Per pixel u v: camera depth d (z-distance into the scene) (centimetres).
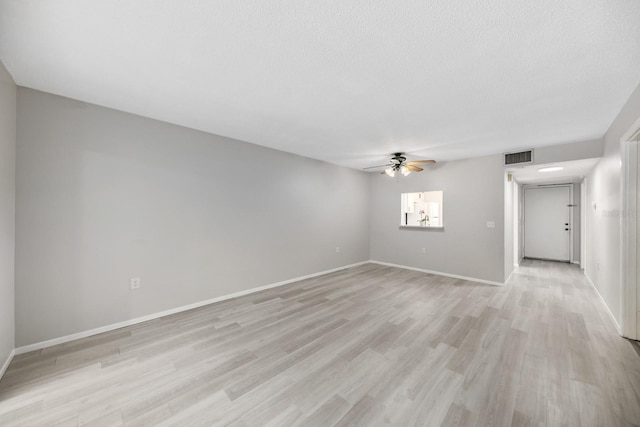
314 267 510
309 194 498
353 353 231
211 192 358
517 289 422
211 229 359
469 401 172
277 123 314
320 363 216
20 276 230
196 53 179
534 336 262
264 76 208
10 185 216
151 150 304
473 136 354
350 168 592
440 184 522
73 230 256
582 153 370
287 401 173
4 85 200
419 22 146
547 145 395
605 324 289
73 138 255
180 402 172
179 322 297
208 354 230
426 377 197
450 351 234
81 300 260
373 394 179
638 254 253
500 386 187
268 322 297
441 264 521
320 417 159
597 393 178
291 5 134
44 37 162
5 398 175
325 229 532
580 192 627
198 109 276
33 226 236
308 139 379
